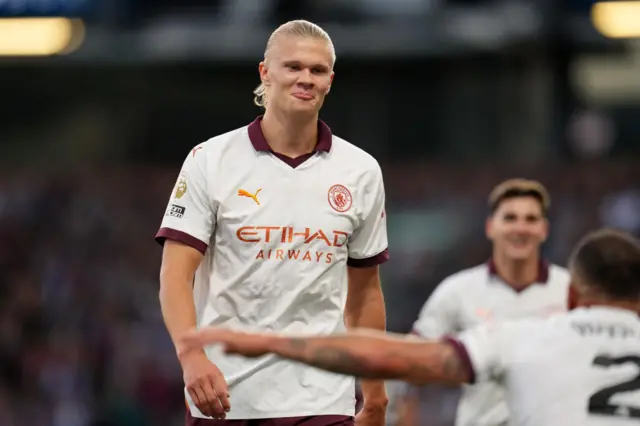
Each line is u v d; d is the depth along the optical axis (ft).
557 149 240.73
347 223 55.98
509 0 232.12
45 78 255.91
